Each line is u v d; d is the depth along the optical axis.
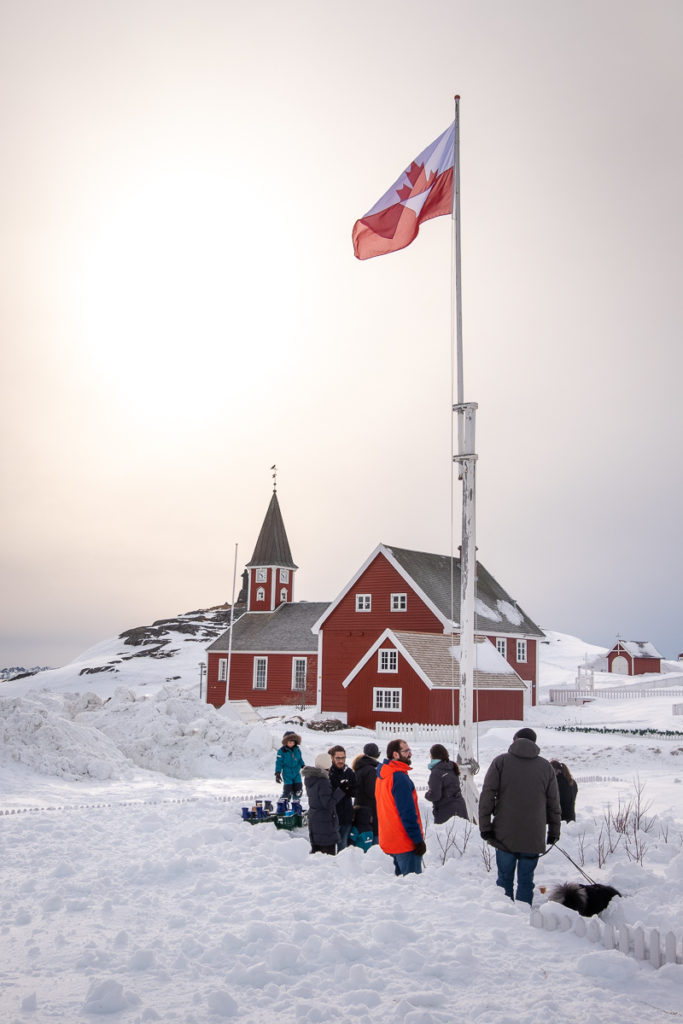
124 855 12.24
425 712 45.59
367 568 56.16
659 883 10.62
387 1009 6.45
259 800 15.72
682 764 30.11
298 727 47.59
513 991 6.82
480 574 63.41
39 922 8.93
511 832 9.62
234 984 6.99
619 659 104.31
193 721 29.66
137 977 7.16
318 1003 6.52
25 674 127.38
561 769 14.71
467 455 16.81
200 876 10.73
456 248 17.81
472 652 16.25
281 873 10.84
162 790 20.89
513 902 9.34
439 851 12.30
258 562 72.75
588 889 9.22
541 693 79.75
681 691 64.38
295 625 67.56
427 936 8.04
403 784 10.62
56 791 20.42
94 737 25.78
